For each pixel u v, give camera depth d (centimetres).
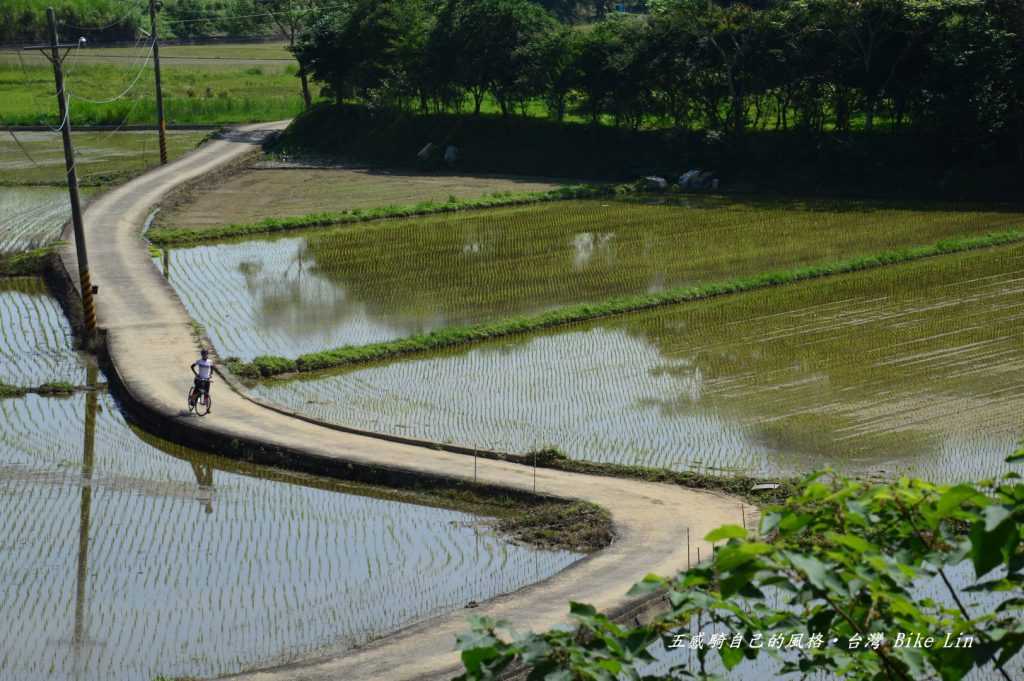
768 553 571
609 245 5912
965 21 7138
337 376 3953
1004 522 514
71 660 2084
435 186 7719
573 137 8450
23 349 4300
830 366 3916
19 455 3266
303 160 8794
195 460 3259
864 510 612
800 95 7706
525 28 8494
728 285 4975
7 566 2500
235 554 2586
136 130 9800
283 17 10975
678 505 2791
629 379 3850
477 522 2809
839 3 7425
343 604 2328
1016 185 7056
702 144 7925
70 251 5528
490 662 567
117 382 3828
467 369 4006
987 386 3650
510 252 5800
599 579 2331
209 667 2055
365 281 5262
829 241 5888
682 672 633
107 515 2820
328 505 2922
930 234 5997
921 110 7475
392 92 8925
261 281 5262
